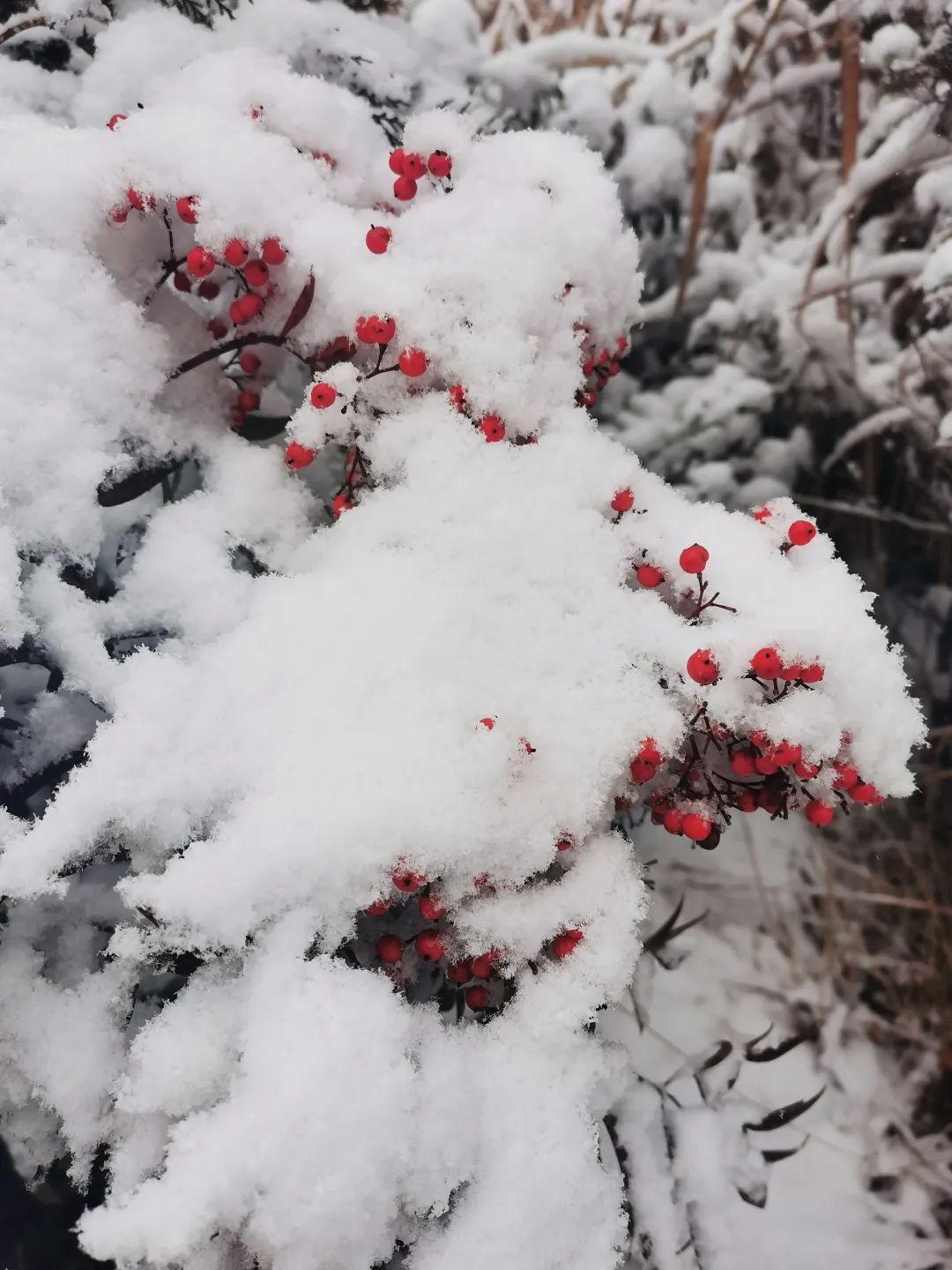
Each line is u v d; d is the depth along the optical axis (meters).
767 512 0.31
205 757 0.27
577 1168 0.27
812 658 0.27
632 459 0.32
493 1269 0.26
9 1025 0.28
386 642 0.29
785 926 0.50
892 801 0.53
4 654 0.28
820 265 0.54
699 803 0.30
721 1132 0.37
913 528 0.54
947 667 0.53
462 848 0.27
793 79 0.52
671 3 0.54
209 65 0.32
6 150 0.29
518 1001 0.29
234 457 0.32
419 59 0.40
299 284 0.32
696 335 0.53
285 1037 0.25
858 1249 0.45
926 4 0.47
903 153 0.48
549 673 0.29
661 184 0.46
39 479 0.27
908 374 0.50
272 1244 0.24
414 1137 0.26
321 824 0.26
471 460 0.31
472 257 0.30
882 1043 0.49
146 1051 0.26
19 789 0.29
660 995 0.47
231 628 0.30
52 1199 0.30
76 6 0.34
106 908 0.30
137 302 0.31
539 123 0.45
